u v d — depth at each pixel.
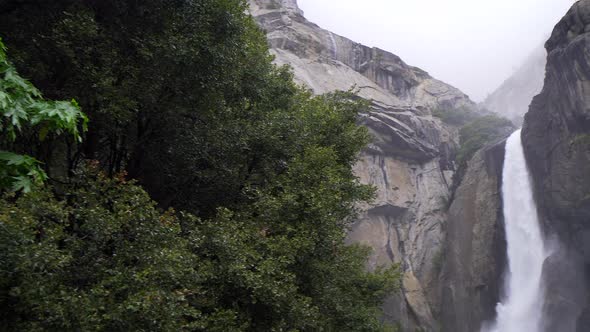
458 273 47.97
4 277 6.29
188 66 11.79
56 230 7.14
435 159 56.94
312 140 15.86
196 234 10.15
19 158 4.58
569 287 39.47
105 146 14.21
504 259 46.47
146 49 11.33
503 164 49.94
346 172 16.75
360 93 54.88
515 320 42.94
